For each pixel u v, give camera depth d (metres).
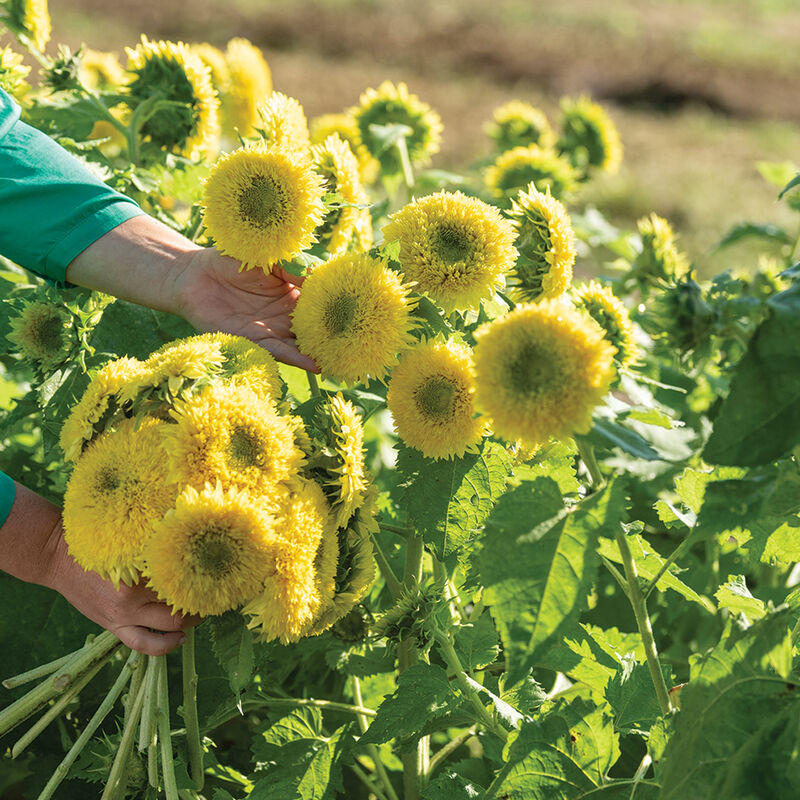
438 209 1.29
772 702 1.02
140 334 1.60
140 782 1.30
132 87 1.90
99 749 1.44
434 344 1.26
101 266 1.47
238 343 1.25
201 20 13.44
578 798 1.17
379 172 2.62
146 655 1.27
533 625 1.03
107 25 12.66
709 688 1.07
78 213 1.47
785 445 0.97
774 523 1.30
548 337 1.00
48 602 1.63
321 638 1.58
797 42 14.24
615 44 13.54
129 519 1.10
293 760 1.46
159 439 1.13
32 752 1.63
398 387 1.25
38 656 1.62
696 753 1.04
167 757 1.23
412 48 12.88
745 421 0.98
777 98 11.07
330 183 1.54
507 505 1.07
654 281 1.98
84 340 1.49
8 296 1.74
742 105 10.71
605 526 1.05
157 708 1.25
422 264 1.28
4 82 1.89
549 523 1.06
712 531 1.10
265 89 2.22
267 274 1.35
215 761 1.52
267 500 1.11
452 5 15.77
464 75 11.78
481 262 1.28
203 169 1.89
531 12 15.58
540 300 1.33
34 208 1.47
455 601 1.60
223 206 1.28
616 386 1.46
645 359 2.15
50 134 1.83
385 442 2.45
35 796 1.53
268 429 1.12
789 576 2.06
